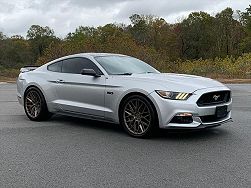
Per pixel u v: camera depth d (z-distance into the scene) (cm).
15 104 1149
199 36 8306
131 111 653
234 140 630
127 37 3089
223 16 8331
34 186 416
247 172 459
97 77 702
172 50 8369
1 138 652
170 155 538
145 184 420
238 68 3103
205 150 565
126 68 728
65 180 435
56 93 771
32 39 8094
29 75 837
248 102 1189
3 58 6378
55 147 588
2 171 468
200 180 432
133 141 626
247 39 7650
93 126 761
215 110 621
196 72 3080
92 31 6988
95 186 415
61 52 2927
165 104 606
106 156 535
